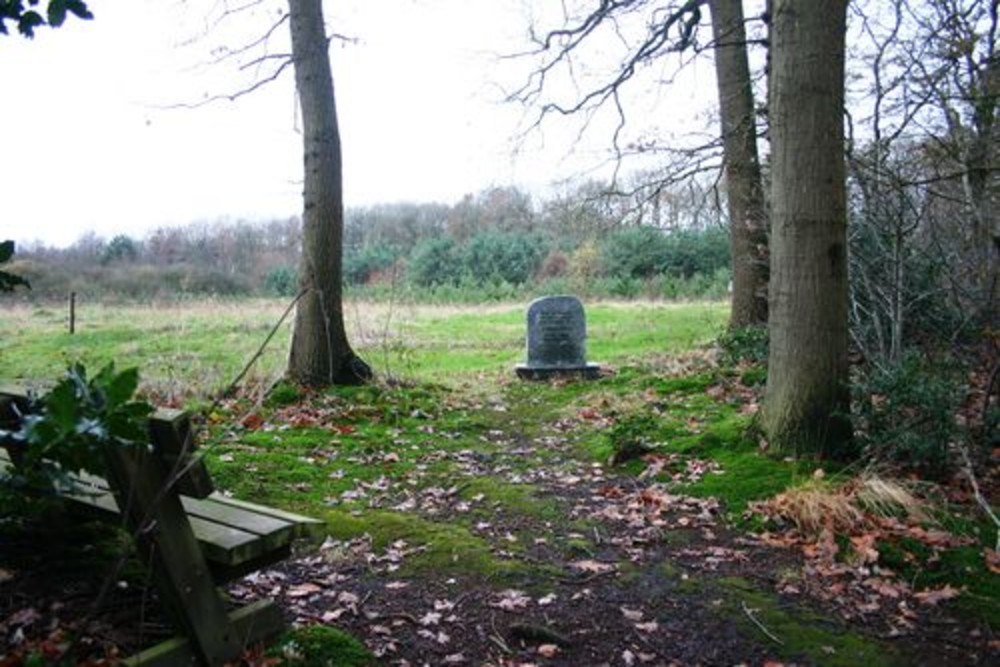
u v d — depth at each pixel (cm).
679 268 2725
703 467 581
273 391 837
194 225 3588
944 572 407
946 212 818
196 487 264
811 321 564
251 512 322
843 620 365
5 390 280
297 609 365
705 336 1517
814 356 565
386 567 421
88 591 333
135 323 1911
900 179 712
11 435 229
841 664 327
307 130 906
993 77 776
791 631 354
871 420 555
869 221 739
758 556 437
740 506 504
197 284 2903
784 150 563
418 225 3588
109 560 362
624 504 531
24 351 1466
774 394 589
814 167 554
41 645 283
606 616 369
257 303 2389
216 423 726
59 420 214
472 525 496
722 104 1138
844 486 494
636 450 635
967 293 745
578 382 1105
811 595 389
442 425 789
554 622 362
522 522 502
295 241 3469
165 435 255
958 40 752
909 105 878
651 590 397
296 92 914
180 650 279
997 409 581
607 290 2634
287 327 1800
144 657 270
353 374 943
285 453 642
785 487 515
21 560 359
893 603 381
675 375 1030
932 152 756
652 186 1214
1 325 1897
